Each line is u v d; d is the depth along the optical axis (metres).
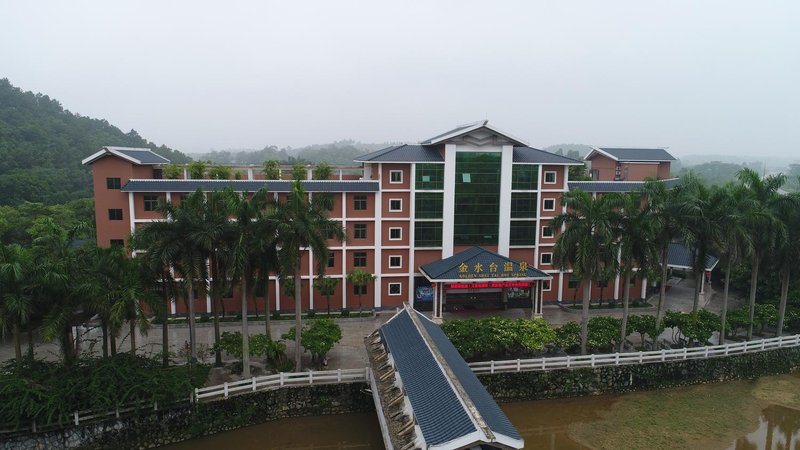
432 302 45.56
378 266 44.53
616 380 32.84
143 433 25.67
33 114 118.62
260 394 28.45
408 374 23.22
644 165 73.25
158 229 26.67
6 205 66.12
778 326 38.25
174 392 25.67
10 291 24.14
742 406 31.44
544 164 45.62
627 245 32.12
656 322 34.84
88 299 25.19
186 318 41.06
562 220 33.22
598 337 33.53
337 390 29.48
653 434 28.08
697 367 34.31
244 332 28.70
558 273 47.44
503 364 31.22
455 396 19.56
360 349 35.47
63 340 25.59
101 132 130.50
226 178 52.12
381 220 44.00
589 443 27.20
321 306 44.03
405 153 44.47
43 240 27.55
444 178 44.22
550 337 32.34
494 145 44.53
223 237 27.70
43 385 24.55
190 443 26.64
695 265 35.47
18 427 23.33
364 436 28.62
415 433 19.83
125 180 41.56
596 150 75.62
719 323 35.78
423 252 45.06
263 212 30.00
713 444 27.11
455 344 31.34
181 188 40.62
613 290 48.38
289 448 28.08
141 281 27.41
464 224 45.19
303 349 35.38
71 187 82.81
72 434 24.39
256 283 29.89
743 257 35.25
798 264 36.50
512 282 41.56
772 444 27.12
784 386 34.38
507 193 45.12
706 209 32.88
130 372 25.98
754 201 33.94
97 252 27.08
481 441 17.12
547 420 29.67
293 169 55.62
